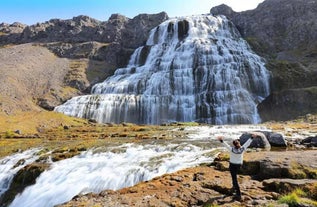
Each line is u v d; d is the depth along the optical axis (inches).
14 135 1863.9
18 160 1331.2
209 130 1802.4
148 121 2859.3
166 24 4286.4
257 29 4544.8
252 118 2856.8
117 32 4879.4
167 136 1594.5
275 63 3518.7
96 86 3398.1
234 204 549.6
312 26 4111.7
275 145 1131.3
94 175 995.3
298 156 792.3
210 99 2952.8
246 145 590.6
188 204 584.1
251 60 3464.6
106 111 2790.4
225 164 829.2
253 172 756.6
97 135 1793.8
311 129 1667.1
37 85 3316.9
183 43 3700.8
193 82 3171.8
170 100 2960.1
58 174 1090.1
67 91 3358.8
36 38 5088.6
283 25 4456.2
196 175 759.7
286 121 2383.1
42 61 3912.4
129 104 2839.6
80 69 3858.3
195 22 4195.4
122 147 1305.4
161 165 978.1
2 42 5329.7
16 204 1062.4
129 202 613.0
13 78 3198.8
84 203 629.3
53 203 959.6
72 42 4798.2
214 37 4028.1
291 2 4559.5
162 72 3314.5
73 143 1536.7
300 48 4040.4
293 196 523.2
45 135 1902.1
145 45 4249.5
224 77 3117.6
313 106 2571.4
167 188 682.8
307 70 3326.8
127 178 940.6
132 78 3437.5
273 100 2758.4
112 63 4244.6
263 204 533.6
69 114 2795.3
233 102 2942.9
